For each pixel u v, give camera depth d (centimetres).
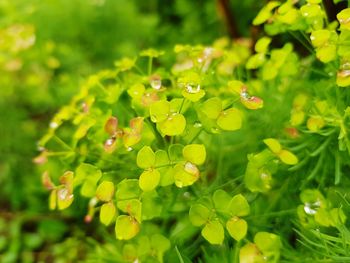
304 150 23
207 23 42
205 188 22
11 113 41
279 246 19
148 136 19
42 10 42
